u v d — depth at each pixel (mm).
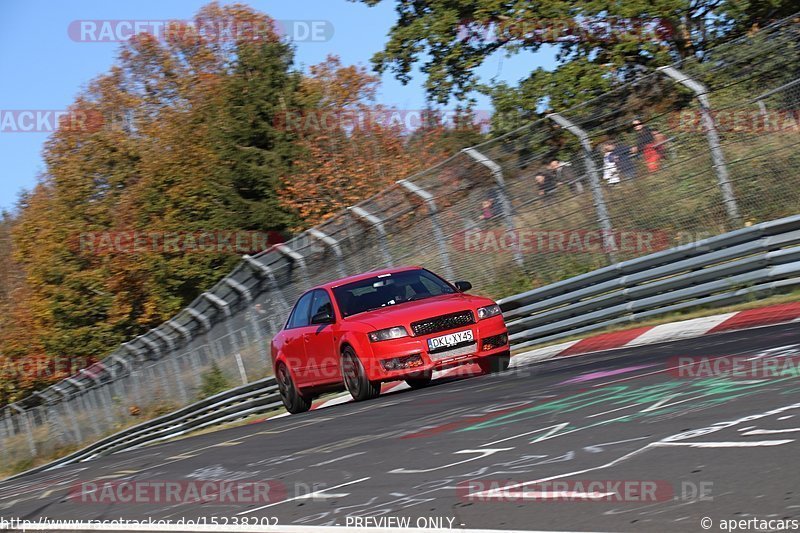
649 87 34875
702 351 22281
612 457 13234
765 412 14078
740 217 32812
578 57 60000
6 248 158500
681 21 58719
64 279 99750
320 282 46844
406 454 16859
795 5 57750
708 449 12555
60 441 77688
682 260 31953
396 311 28656
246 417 49312
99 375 68562
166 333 59250
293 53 102000
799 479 10406
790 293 29016
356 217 44906
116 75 130750
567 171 37750
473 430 17828
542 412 18250
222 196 92250
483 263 41031
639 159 35562
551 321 36719
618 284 34031
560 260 38688
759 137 32500
